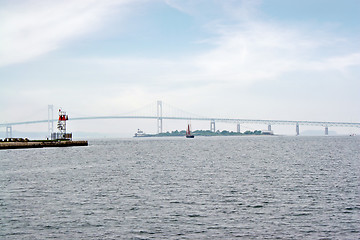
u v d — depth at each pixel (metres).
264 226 26.31
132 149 138.62
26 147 137.00
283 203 33.50
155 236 24.19
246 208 31.53
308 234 24.59
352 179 48.97
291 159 84.00
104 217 28.61
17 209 31.19
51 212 30.16
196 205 32.69
